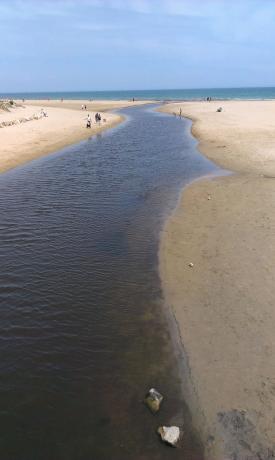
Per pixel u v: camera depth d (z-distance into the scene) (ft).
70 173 84.23
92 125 168.76
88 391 25.41
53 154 105.81
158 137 133.39
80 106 350.23
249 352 27.76
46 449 21.57
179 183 73.05
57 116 211.00
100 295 36.17
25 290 37.14
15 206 62.49
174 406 24.08
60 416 23.59
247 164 81.87
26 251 45.62
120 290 36.91
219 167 82.74
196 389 25.17
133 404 24.31
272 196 59.31
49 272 40.57
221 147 102.22
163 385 25.70
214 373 26.27
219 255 41.93
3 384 26.03
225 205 57.57
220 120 164.25
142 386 25.67
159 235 49.03
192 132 137.39
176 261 41.73
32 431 22.65
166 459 20.93
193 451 21.33
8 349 29.25
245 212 53.67
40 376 26.71
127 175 81.51
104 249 45.78
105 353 28.76
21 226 53.57
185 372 26.63
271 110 205.26
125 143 123.13
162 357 28.17
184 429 22.56
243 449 21.25
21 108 262.88
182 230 49.96
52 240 48.73
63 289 37.27
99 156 102.89
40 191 70.90
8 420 23.38
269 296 33.65
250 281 36.24
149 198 65.05
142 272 40.09
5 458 21.08
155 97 618.03
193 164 88.02
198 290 35.94
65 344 29.78
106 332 31.04
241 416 23.04
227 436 22.00
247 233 46.55
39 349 29.27
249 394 24.43
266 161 82.53
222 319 31.50
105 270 40.73
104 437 22.18
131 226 52.75
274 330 29.58
